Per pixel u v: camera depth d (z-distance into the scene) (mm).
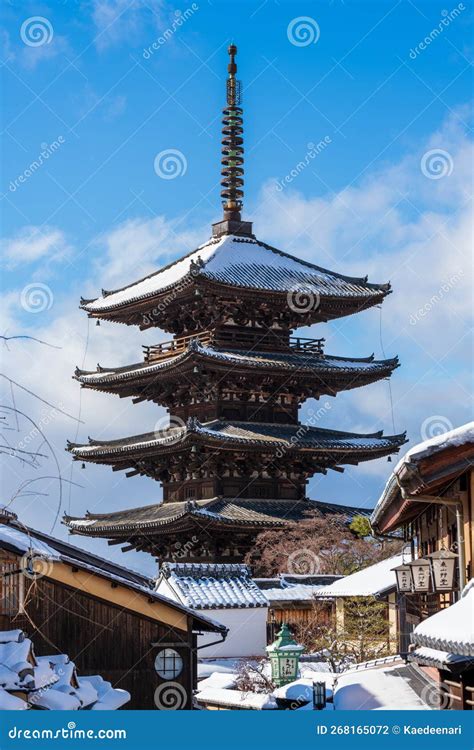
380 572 58438
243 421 77562
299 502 78625
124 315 80812
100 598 33938
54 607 33531
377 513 29219
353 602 57375
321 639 57344
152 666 34344
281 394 78688
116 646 34125
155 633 34531
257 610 61719
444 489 23375
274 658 42750
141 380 78375
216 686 48625
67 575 33469
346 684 29844
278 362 75812
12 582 27828
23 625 29234
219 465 76625
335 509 79250
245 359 74688
